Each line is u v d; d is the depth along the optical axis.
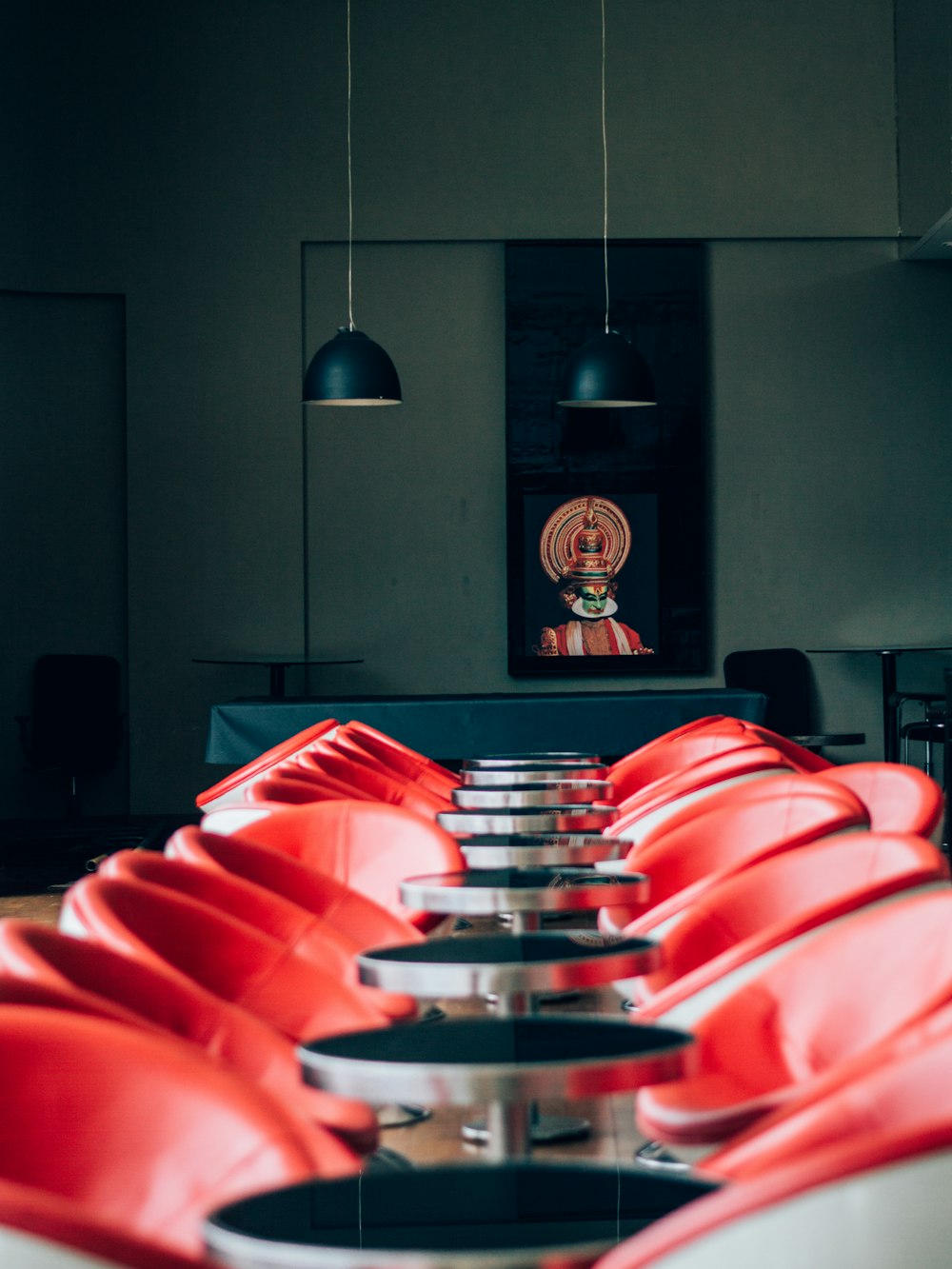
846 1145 1.05
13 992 1.62
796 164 10.73
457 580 10.77
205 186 10.56
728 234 10.71
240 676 10.62
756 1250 1.03
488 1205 1.44
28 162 10.38
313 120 10.59
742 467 10.82
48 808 10.52
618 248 10.66
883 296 10.84
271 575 10.63
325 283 10.68
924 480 10.89
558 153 10.64
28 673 10.54
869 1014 2.06
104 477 10.64
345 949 2.75
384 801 4.99
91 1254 1.05
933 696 9.78
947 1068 1.38
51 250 10.43
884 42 10.77
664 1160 3.04
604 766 5.86
